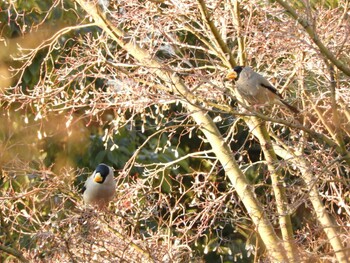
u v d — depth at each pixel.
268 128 13.44
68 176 13.69
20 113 16.62
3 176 12.70
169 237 11.89
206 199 13.14
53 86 13.37
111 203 13.07
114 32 13.02
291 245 11.02
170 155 19.22
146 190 14.11
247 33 12.62
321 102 13.76
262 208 11.55
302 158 11.20
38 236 10.45
